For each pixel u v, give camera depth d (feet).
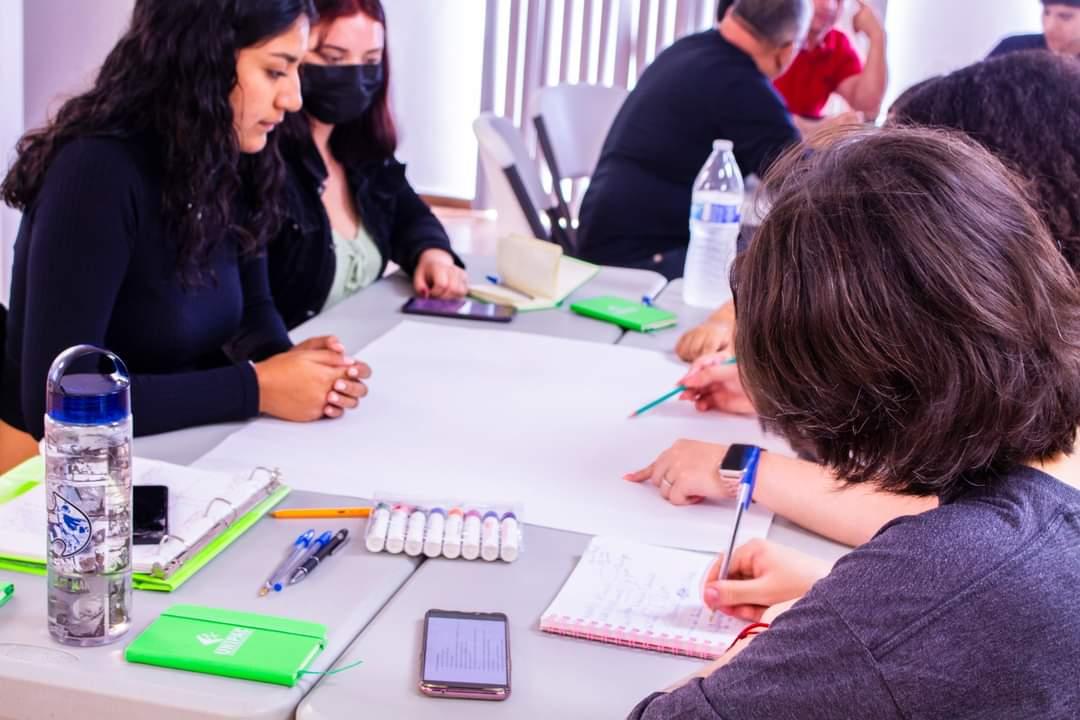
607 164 10.07
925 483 2.28
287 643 2.99
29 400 4.57
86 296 4.57
